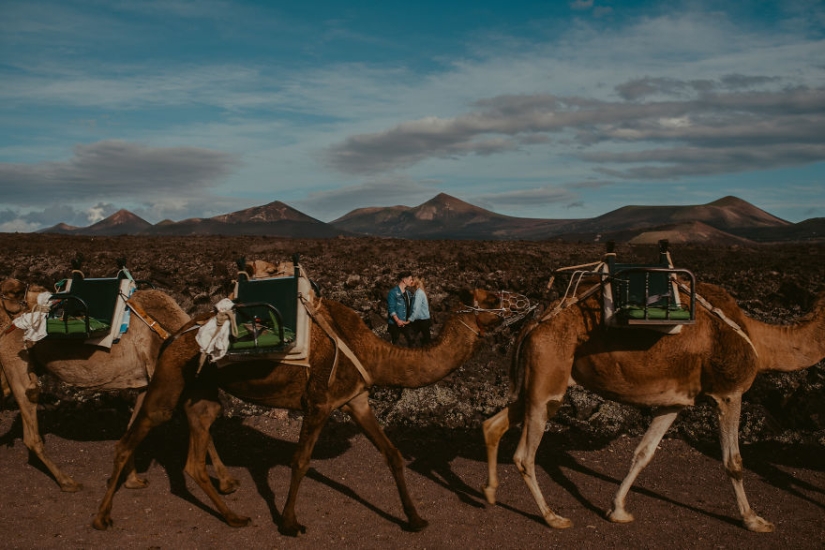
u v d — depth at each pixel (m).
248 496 7.26
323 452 8.62
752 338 6.71
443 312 16.39
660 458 8.45
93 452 8.52
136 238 46.31
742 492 6.56
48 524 6.51
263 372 6.55
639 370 6.56
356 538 6.31
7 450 8.55
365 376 6.54
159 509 6.90
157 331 7.39
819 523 6.66
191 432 6.68
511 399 6.96
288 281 6.56
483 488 7.06
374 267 25.98
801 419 9.63
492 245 37.72
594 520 6.72
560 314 6.68
